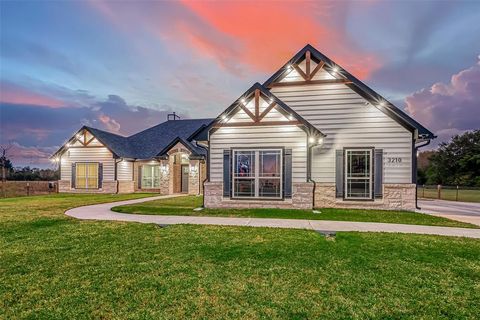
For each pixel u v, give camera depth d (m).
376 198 12.13
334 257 5.38
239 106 12.21
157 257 5.34
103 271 4.63
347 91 12.61
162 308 3.44
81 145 22.84
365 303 3.60
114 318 3.22
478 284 4.20
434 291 3.96
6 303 3.55
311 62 13.29
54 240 6.62
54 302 3.58
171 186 21.33
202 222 8.91
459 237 6.94
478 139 31.22
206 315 3.28
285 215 10.21
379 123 12.28
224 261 5.13
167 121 28.78
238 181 12.20
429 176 33.72
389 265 4.96
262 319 3.20
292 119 11.73
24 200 16.14
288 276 4.45
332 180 12.59
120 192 22.47
